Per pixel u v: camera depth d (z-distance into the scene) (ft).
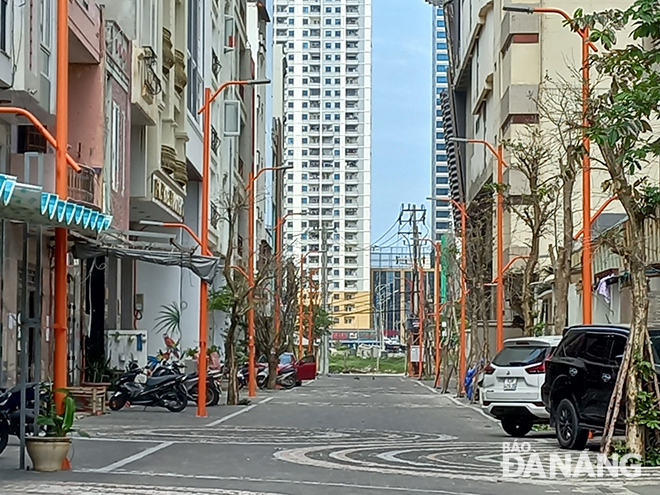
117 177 99.86
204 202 93.30
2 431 50.90
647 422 52.85
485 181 188.03
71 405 47.80
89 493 40.06
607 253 111.65
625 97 49.32
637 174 130.11
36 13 71.15
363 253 490.08
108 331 112.16
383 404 125.80
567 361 61.05
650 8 49.21
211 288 160.25
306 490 42.27
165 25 128.06
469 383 137.80
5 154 79.36
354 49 526.16
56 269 50.83
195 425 80.84
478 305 144.25
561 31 167.94
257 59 263.49
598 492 43.29
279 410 107.55
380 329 410.11
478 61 215.72
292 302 225.56
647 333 53.88
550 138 149.28
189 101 146.82
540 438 71.97
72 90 92.02
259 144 272.31
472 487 44.27
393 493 41.70
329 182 511.40
